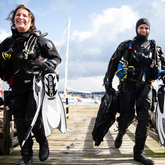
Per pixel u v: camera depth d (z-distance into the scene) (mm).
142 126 1977
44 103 1756
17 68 1841
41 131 1800
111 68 2207
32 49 1762
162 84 2107
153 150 2479
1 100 2197
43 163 2000
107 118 2209
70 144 2812
